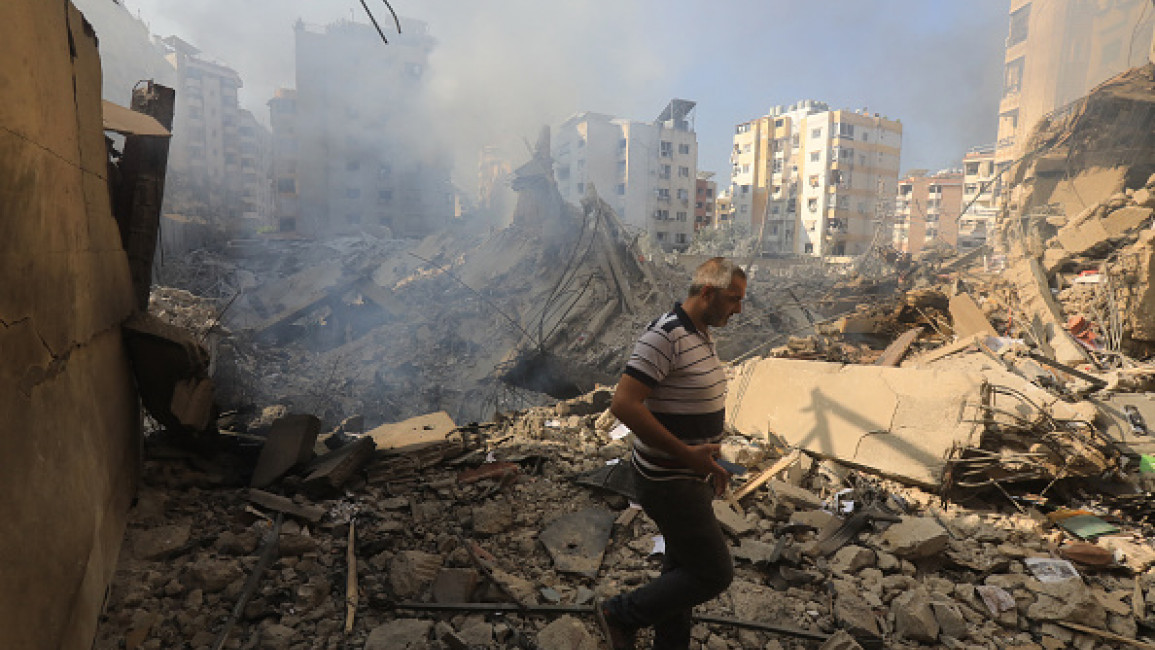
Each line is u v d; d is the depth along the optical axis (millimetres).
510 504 3742
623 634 2252
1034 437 3812
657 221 62531
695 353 1945
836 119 62281
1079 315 10141
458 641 2410
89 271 2768
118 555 2879
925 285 18344
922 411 3979
